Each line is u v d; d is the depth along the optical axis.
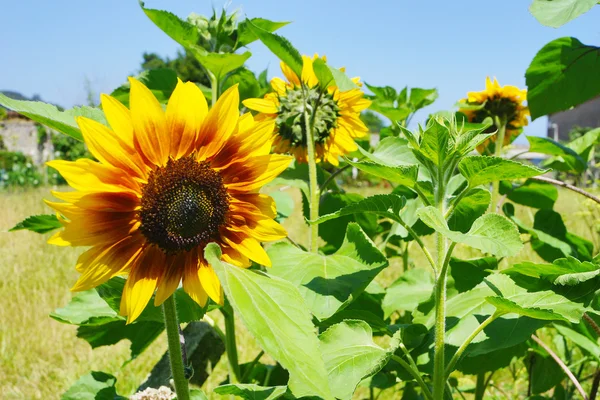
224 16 0.79
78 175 0.48
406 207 0.84
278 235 0.53
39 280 1.97
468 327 0.64
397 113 0.98
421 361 0.67
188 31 0.73
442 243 0.59
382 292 0.74
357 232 0.64
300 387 0.52
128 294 0.50
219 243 0.53
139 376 1.16
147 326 0.74
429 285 0.77
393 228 0.85
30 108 0.52
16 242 2.58
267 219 0.53
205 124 0.52
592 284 0.58
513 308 0.54
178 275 0.51
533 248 0.90
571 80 0.76
